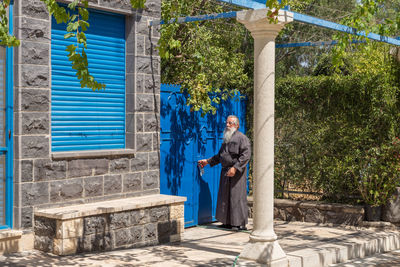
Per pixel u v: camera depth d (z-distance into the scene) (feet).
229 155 28.37
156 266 19.29
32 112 20.63
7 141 20.29
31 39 20.53
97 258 20.13
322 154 31.58
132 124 24.90
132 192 24.95
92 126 23.47
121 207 22.16
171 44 25.90
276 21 18.45
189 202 29.53
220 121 32.19
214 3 37.06
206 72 36.04
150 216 23.72
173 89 28.22
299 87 32.37
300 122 32.50
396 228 28.89
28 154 20.54
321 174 31.71
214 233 27.91
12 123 20.34
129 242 22.76
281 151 33.14
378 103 29.60
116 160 24.09
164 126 27.61
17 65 20.21
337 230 28.71
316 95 31.68
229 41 43.86
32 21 20.54
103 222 21.58
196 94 28.43
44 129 21.06
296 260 20.99
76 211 20.63
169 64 37.35
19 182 20.30
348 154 30.45
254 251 20.02
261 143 20.17
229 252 22.40
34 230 20.85
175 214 25.05
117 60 24.64
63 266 18.53
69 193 22.08
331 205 30.40
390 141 29.19
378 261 24.03
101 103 23.89
